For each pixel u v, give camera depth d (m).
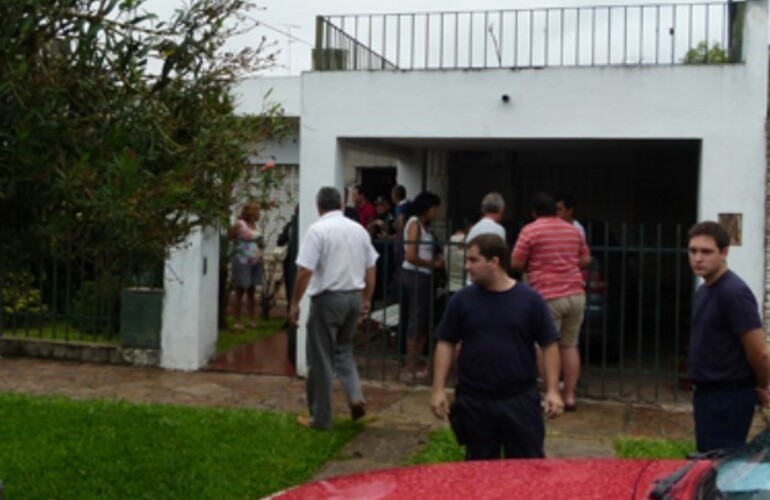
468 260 5.16
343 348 7.71
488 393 5.04
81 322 10.34
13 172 3.66
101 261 4.35
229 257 11.77
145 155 3.96
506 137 9.15
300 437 7.16
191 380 9.38
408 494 3.28
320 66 9.64
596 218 13.77
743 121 8.63
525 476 3.42
